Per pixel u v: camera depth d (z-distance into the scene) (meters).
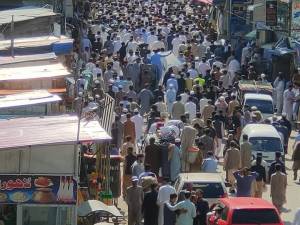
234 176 30.20
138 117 36.69
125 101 39.50
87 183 27.45
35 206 22.34
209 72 46.91
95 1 87.12
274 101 44.84
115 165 29.70
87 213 23.58
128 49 52.78
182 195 26.55
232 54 52.31
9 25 37.59
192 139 32.94
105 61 47.94
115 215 23.89
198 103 40.94
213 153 33.59
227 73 46.94
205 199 27.58
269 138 35.12
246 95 42.31
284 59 50.72
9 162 22.28
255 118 38.59
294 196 32.91
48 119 24.97
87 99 33.44
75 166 22.42
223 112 39.78
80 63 43.41
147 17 70.88
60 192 22.34
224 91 43.00
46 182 22.31
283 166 30.19
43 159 22.36
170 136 33.06
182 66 46.47
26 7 44.84
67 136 22.67
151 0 89.69
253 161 31.62
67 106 31.41
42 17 39.03
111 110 33.62
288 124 38.53
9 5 47.12
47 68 30.53
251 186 29.03
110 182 29.56
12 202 22.25
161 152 31.67
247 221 24.98
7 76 28.89
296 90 44.56
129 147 30.61
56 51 34.44
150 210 27.12
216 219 25.69
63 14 46.56
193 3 83.19
